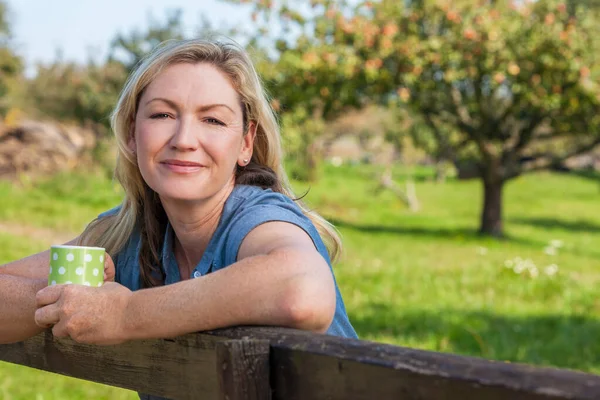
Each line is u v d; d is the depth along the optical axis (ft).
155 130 6.39
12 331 6.58
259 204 6.44
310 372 4.45
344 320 6.57
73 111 99.50
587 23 59.26
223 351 4.54
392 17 58.70
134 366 5.80
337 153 168.55
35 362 6.75
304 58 56.29
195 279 5.45
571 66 56.65
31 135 77.46
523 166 65.26
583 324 29.22
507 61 57.98
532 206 101.14
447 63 58.13
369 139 114.42
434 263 45.09
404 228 69.05
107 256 7.11
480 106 61.67
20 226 47.85
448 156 66.85
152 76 6.47
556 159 65.10
